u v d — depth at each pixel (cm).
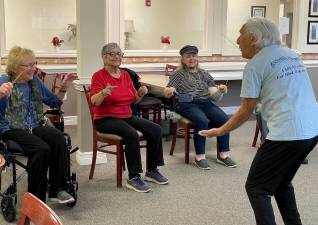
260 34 228
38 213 120
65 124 596
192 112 418
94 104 348
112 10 605
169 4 687
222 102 687
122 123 355
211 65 651
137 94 374
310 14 713
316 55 731
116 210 315
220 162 428
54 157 305
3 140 303
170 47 694
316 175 396
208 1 662
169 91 418
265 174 227
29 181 296
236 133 559
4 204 298
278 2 765
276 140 220
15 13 604
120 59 364
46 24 621
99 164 423
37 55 585
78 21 405
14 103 307
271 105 225
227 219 302
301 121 220
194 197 341
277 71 222
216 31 673
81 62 409
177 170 408
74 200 314
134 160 351
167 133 525
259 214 227
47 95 326
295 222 253
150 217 304
